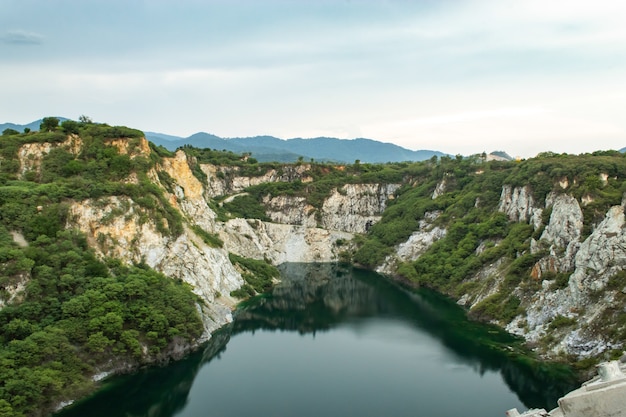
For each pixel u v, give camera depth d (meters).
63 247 90.44
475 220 165.25
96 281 88.31
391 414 71.50
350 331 113.44
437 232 179.00
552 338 94.06
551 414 26.00
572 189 119.88
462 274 144.12
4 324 75.56
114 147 119.00
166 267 109.25
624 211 97.25
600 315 88.69
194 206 151.38
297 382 83.31
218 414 71.75
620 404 22.33
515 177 152.62
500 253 136.12
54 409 70.88
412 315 126.44
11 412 63.75
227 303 128.00
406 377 85.25
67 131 119.31
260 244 199.62
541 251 116.00
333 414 71.56
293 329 115.50
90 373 79.00
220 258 138.50
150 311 90.25
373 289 159.88
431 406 74.00
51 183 103.44
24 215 91.56
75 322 81.38
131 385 80.88
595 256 95.94
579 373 82.56
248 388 80.81
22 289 80.38
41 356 73.56
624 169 119.94
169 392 79.19
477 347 99.50
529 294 110.81
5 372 68.12
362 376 86.00
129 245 103.62
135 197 108.50
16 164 109.75
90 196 102.88
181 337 93.94
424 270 162.75
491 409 73.00
